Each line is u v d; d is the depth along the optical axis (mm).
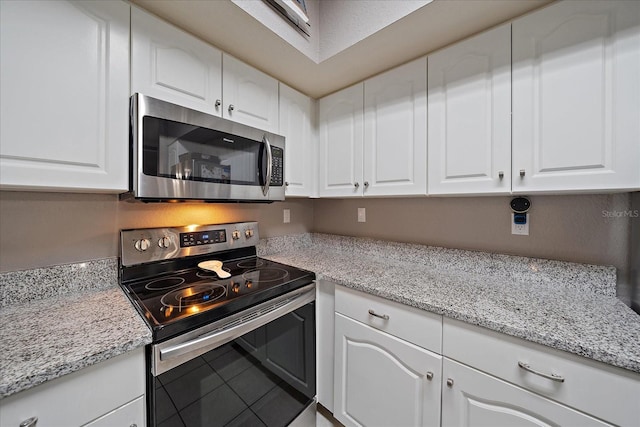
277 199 1452
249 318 982
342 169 1631
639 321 799
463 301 967
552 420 726
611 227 1030
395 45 1221
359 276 1292
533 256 1214
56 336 689
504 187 1027
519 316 834
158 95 1001
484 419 839
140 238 1180
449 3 970
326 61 1358
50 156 770
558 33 908
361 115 1529
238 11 1020
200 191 1093
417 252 1571
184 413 797
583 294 1046
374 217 1831
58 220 1015
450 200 1480
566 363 707
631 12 789
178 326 782
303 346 1273
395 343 1060
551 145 925
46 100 762
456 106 1150
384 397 1098
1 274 886
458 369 895
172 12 1023
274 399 1117
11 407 537
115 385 678
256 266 1458
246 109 1329
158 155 959
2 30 695
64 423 601
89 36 841
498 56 1036
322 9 1370
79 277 1047
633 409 626
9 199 915
